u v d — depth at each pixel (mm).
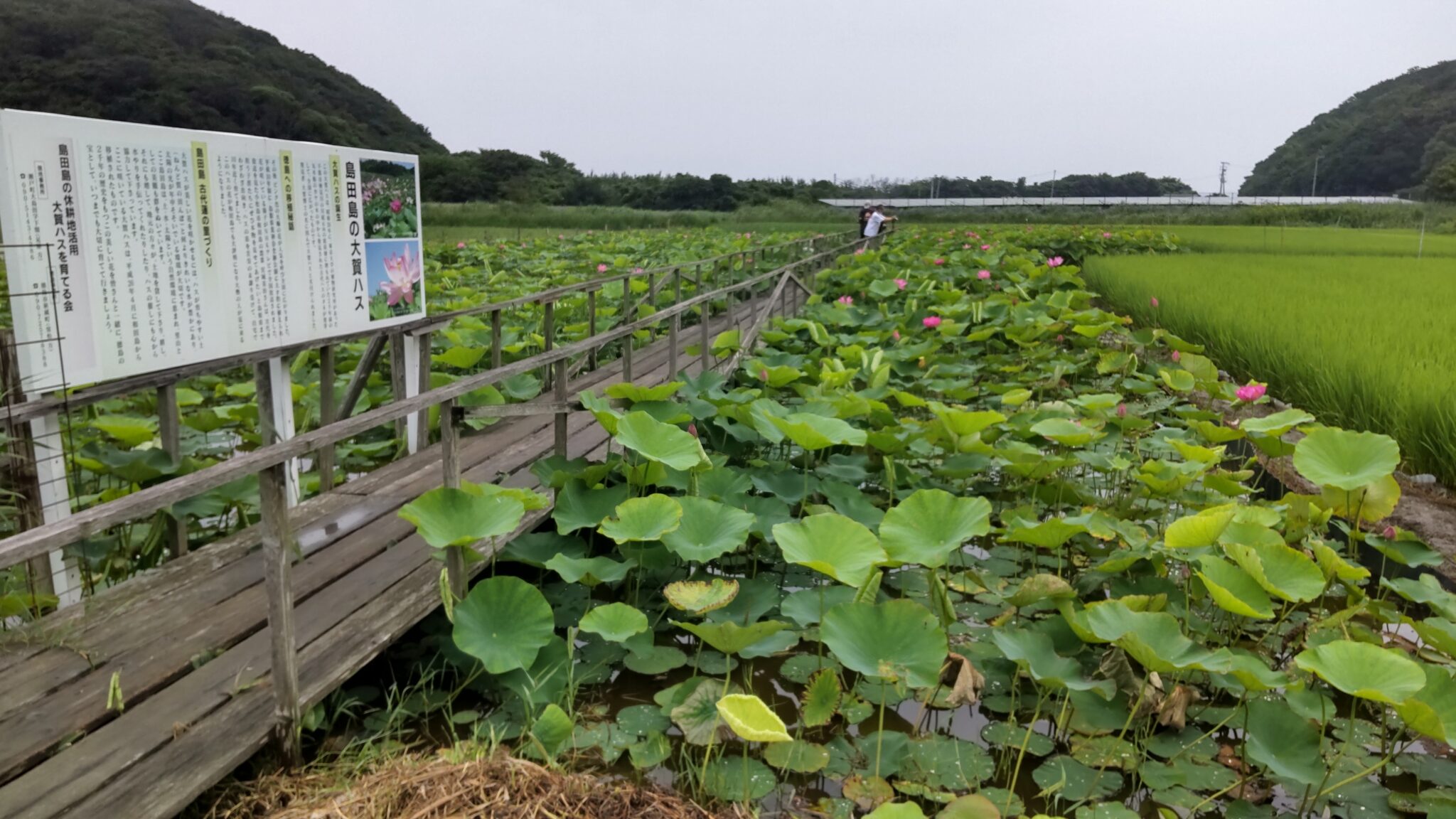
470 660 2875
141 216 3125
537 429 5023
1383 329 7297
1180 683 2795
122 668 2434
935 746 2619
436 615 3146
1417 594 2975
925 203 44812
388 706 2629
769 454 5039
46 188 2824
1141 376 6477
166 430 3301
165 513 3279
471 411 3182
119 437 3623
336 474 4742
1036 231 22891
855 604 2605
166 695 2318
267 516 2170
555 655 2811
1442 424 4836
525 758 2455
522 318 8523
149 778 2012
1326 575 3223
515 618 2703
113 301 3049
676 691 2693
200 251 3354
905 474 4383
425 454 4457
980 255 13695
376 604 2830
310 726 2367
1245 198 50250
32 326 2812
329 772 2316
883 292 9727
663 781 2482
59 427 2988
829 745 2625
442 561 3154
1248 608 2551
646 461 3840
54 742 2102
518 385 5676
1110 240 20781
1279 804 2416
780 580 3734
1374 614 3119
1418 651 3139
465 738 2646
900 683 2936
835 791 2463
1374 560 4086
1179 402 6324
